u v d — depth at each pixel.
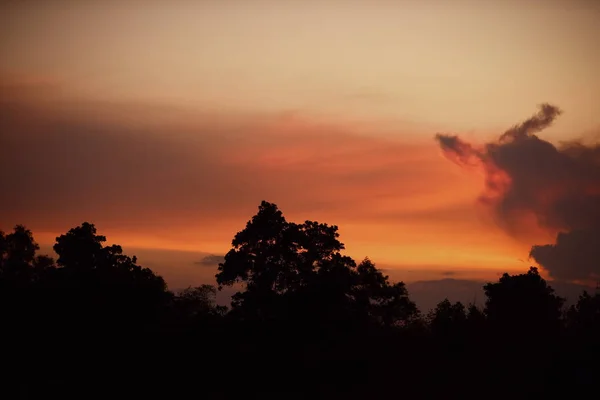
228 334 66.12
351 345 64.62
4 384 59.75
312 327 63.84
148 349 65.81
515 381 59.34
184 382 63.75
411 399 59.41
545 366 59.97
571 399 56.25
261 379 63.69
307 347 63.81
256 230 66.06
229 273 65.81
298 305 63.69
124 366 64.31
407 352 65.69
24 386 59.88
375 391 61.34
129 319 67.00
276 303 64.81
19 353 62.81
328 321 64.38
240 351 64.38
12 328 63.38
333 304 64.88
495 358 62.62
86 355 64.31
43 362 63.12
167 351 65.88
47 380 61.41
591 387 56.75
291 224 66.56
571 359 60.22
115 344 65.38
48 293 65.81
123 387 62.56
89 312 65.19
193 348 66.19
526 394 57.31
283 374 63.53
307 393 62.53
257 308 65.69
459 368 62.56
